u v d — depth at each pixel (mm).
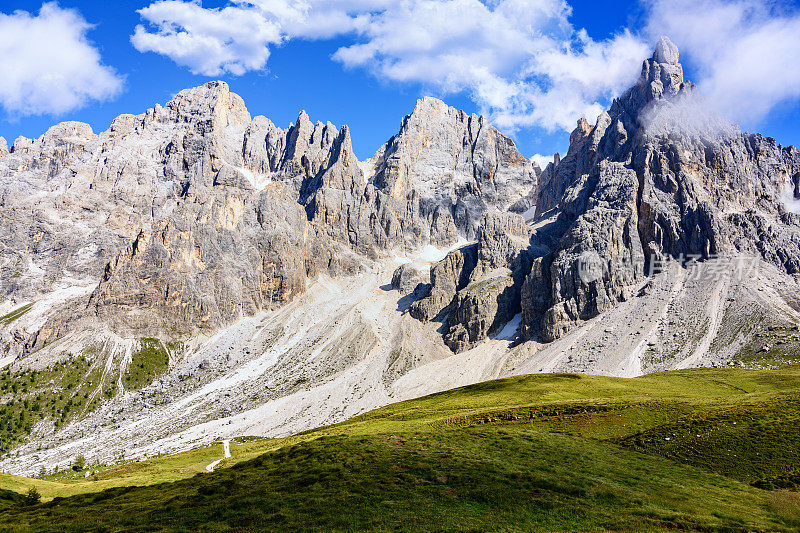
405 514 54156
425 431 86125
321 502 57062
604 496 60469
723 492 63594
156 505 60906
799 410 86188
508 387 156375
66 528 55781
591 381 155250
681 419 89125
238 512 56031
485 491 59938
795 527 54000
